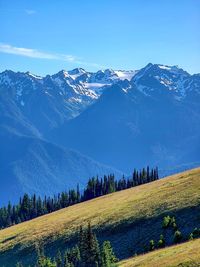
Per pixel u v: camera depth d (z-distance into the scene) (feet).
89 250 266.16
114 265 233.76
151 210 313.73
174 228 261.85
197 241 218.59
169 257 196.13
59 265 287.48
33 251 344.49
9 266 337.11
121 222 315.17
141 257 227.20
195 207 283.79
